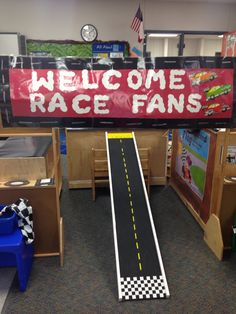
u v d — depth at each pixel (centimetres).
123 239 236
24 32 530
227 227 249
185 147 333
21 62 192
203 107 206
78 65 196
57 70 195
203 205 284
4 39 488
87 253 249
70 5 524
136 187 295
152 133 374
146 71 199
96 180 372
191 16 558
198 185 296
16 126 204
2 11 516
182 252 251
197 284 212
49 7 521
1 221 196
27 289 206
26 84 196
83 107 203
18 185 225
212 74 201
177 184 369
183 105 205
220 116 209
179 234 280
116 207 269
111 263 236
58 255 244
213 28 570
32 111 201
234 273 224
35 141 267
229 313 186
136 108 205
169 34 571
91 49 548
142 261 219
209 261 238
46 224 234
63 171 449
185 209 331
